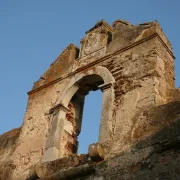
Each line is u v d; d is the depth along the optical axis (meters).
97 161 8.65
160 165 7.49
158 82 9.33
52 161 9.72
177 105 8.15
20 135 11.77
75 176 8.80
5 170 11.16
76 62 12.05
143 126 8.49
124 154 8.30
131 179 7.74
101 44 11.75
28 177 9.73
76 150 11.02
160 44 10.22
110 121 9.41
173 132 7.70
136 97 9.30
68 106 11.44
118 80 10.12
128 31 11.18
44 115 11.59
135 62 10.09
